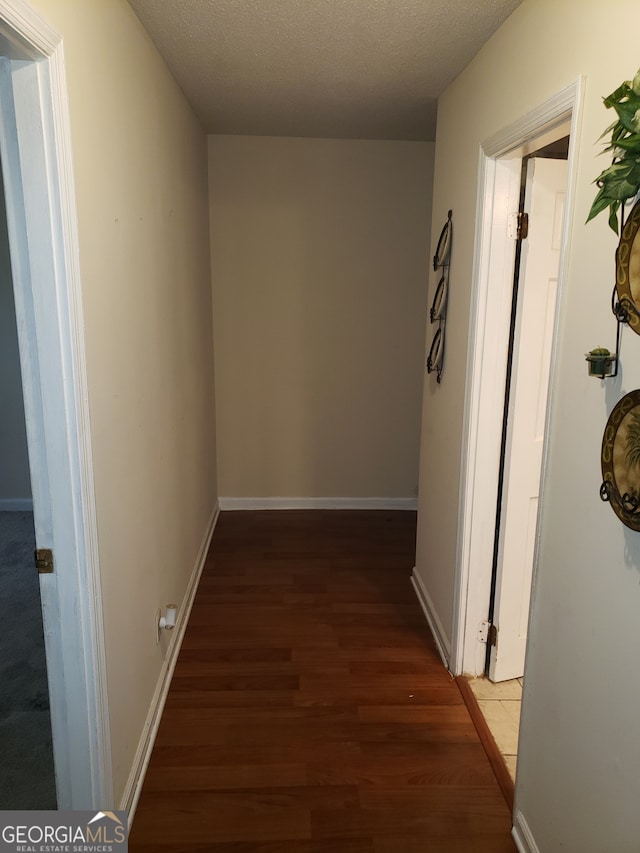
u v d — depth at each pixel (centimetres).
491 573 234
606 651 124
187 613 286
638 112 96
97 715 147
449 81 247
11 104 116
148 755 199
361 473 426
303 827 175
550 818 151
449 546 251
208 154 370
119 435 167
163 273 231
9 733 208
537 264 204
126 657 176
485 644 241
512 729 215
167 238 240
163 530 231
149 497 206
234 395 408
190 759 199
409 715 222
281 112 309
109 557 157
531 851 161
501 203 202
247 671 246
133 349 183
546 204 200
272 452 419
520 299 206
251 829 174
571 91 136
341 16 186
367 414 416
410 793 188
